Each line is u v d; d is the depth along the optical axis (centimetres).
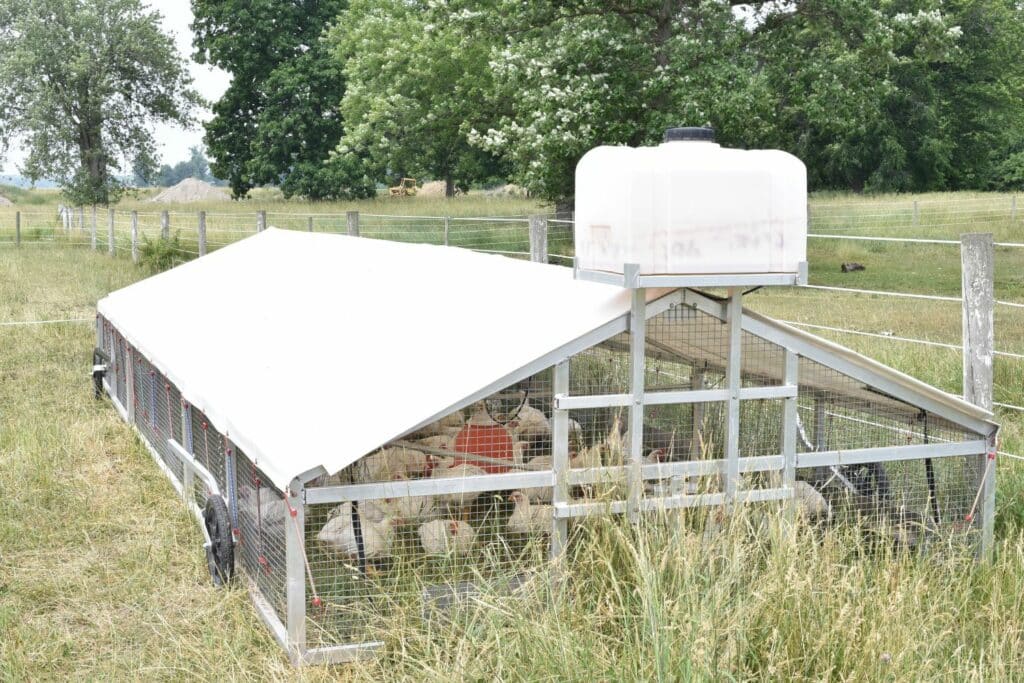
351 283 770
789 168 468
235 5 5488
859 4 2072
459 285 677
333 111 5503
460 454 523
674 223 459
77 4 5841
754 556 476
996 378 983
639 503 496
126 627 525
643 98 2106
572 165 2220
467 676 425
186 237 2859
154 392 845
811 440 627
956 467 584
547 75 2072
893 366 1004
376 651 466
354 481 514
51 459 821
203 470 654
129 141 5947
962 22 4703
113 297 1066
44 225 3641
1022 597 492
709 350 554
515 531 515
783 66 2244
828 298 1853
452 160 4281
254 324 749
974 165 5059
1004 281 2141
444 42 3444
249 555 570
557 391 496
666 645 399
